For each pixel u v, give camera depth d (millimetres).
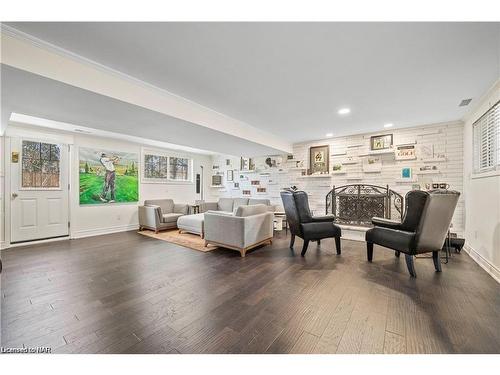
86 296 2113
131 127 3445
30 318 1753
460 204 3938
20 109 2639
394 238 2715
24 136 3951
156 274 2666
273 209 5414
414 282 2422
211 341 1519
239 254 3490
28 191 4020
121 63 2162
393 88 2701
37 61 1816
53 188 4312
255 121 4074
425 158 4297
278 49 1939
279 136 5266
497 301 2014
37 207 4125
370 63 2160
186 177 7086
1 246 3723
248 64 2180
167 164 6508
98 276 2592
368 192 4941
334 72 2326
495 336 1553
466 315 1800
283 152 5875
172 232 5223
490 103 2846
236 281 2475
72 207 4547
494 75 2389
